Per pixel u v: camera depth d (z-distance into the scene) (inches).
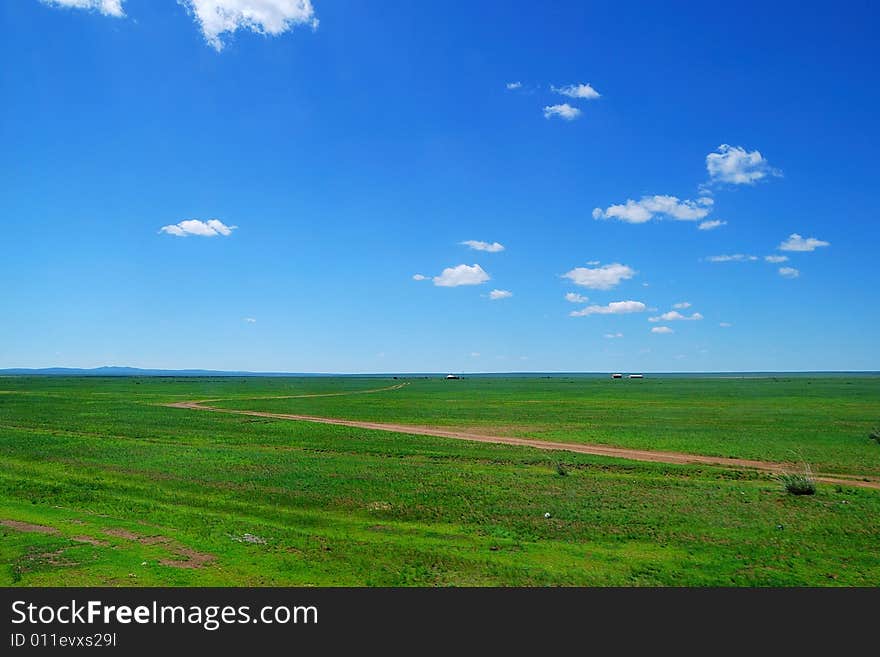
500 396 4183.1
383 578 606.5
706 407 3016.7
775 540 768.9
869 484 1170.0
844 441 1742.1
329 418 2449.6
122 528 746.8
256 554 661.3
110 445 1520.7
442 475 1187.3
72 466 1228.5
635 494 1026.1
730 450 1588.3
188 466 1242.0
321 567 630.5
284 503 934.4
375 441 1707.7
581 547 731.4
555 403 3380.9
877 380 7603.4
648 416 2539.4
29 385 5388.8
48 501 894.4
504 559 677.3
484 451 1530.5
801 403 3267.7
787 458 1469.0
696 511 910.4
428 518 861.2
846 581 632.4
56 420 2127.2
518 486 1085.1
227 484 1065.5
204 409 2842.0
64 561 625.9
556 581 613.6
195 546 680.4
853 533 800.3
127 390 4594.0
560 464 1309.1
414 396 4192.9
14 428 1883.6
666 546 741.3
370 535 766.5
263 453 1445.6
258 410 2819.9
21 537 700.7
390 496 992.9
